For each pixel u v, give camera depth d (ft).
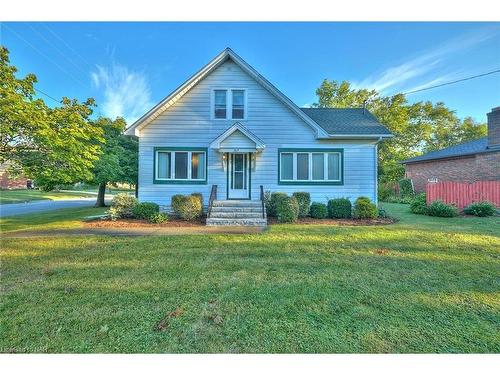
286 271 14.88
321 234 24.40
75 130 30.37
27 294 11.85
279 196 33.73
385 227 27.96
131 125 35.65
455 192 43.68
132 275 14.24
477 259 16.84
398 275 14.17
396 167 87.35
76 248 19.83
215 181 36.78
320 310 10.50
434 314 10.18
